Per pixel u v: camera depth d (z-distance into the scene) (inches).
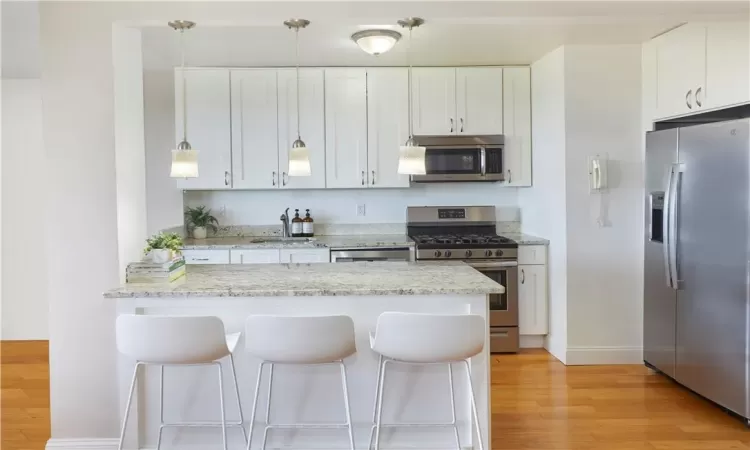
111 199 114.7
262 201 207.5
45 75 113.2
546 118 182.5
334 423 111.0
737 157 123.3
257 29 143.9
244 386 110.7
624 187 170.4
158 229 196.4
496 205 210.8
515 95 194.9
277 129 191.6
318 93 191.6
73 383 115.2
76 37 113.2
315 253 181.5
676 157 143.5
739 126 122.3
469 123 194.4
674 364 147.5
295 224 201.5
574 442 120.2
